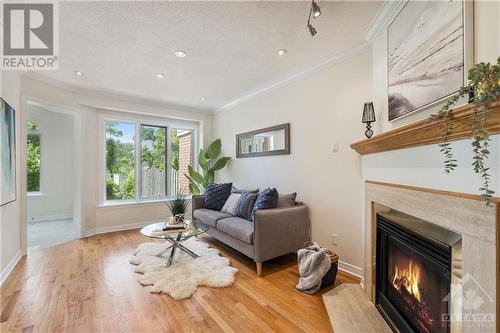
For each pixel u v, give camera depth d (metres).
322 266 2.09
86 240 3.57
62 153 5.28
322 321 1.68
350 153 2.45
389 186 1.63
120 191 4.28
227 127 4.66
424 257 1.30
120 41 2.24
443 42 1.25
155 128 4.70
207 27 2.03
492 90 0.77
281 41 2.26
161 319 1.68
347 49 2.41
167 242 3.43
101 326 1.60
